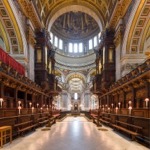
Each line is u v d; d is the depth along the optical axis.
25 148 7.68
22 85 13.88
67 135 11.20
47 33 25.16
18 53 18.42
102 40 25.27
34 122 14.38
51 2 25.86
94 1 26.23
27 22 19.20
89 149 7.55
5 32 17.44
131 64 18.22
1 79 10.30
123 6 17.86
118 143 8.77
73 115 43.12
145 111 8.56
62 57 44.94
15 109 10.49
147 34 17.75
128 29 17.30
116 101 19.56
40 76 22.81
